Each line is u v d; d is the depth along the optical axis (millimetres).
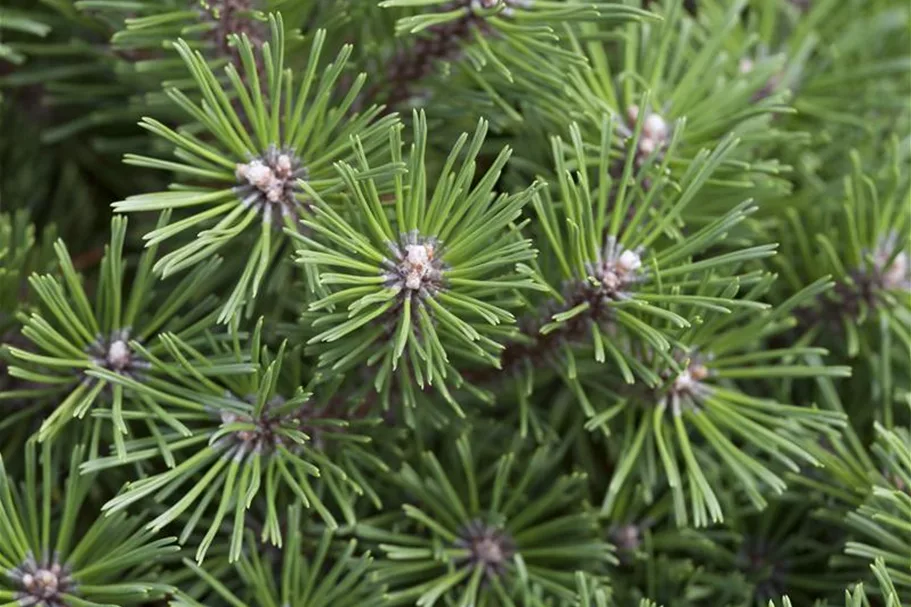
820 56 989
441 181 838
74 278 856
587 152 900
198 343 866
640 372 863
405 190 849
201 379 847
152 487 833
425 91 911
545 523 899
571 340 878
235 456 852
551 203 862
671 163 902
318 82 904
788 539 925
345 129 859
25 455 875
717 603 908
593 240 860
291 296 916
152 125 836
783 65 976
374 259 835
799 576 918
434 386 902
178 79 905
